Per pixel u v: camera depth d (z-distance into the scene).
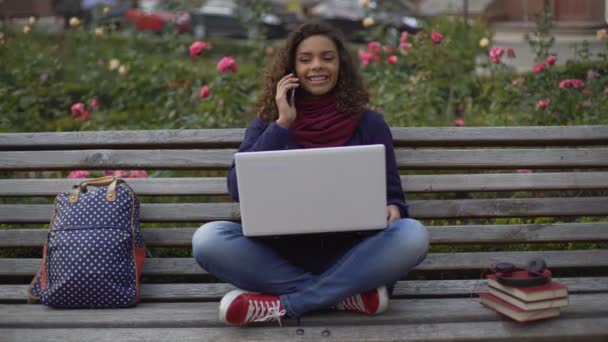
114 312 2.70
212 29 12.41
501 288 2.56
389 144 2.88
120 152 3.09
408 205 3.01
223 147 3.12
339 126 2.84
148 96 5.01
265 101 2.93
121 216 2.84
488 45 4.95
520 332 2.46
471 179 3.04
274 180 2.44
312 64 2.84
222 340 2.45
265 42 5.44
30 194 3.05
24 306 2.81
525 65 6.25
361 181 2.44
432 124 4.44
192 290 2.92
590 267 3.02
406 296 2.90
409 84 4.50
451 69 4.89
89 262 2.74
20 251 3.42
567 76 4.42
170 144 3.09
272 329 2.51
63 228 2.80
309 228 2.47
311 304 2.54
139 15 8.82
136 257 2.85
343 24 11.71
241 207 2.46
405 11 8.14
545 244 3.27
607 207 3.00
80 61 6.00
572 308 2.61
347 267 2.54
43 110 5.08
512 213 3.01
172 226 3.47
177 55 5.40
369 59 4.64
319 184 2.44
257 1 5.45
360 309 2.60
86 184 2.94
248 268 2.58
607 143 3.06
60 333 2.51
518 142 3.05
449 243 2.99
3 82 4.73
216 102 4.25
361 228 2.49
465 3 6.52
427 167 3.05
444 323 2.54
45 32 6.43
